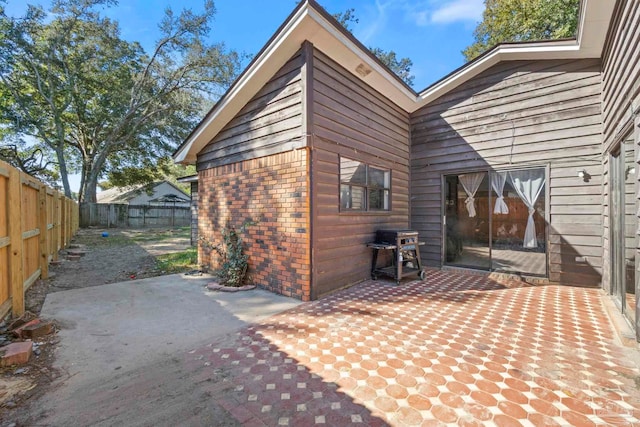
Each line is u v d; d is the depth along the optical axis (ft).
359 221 17.17
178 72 62.13
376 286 16.48
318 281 14.19
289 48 14.06
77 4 53.21
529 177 18.29
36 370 7.75
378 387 7.01
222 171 18.88
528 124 18.21
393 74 17.76
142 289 16.03
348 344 9.27
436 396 6.65
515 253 18.63
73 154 69.10
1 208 10.66
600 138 15.97
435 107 21.86
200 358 8.48
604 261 15.57
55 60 54.49
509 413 6.08
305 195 13.78
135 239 41.91
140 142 66.80
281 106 14.93
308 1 12.27
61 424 5.82
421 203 22.49
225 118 18.03
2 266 10.69
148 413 6.15
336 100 15.44
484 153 19.81
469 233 20.75
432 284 17.06
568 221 16.87
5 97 53.26
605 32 13.96
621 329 10.17
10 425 5.76
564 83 17.08
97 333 10.18
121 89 58.85
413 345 9.18
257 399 6.60
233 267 16.42
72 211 39.65
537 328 10.53
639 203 8.95
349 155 16.29
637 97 9.19
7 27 48.88
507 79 18.95
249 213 16.79
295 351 8.84
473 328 10.52
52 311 12.34
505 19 42.01
